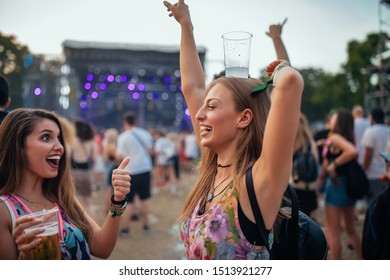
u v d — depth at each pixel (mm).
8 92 2594
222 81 1305
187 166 12008
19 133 1473
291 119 1036
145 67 22141
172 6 1704
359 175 3229
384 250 2105
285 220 1358
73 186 1682
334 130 3357
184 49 1673
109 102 29250
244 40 1365
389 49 15445
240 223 1176
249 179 1158
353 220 3377
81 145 4918
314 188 3082
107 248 1619
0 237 1365
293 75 1032
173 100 28922
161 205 7355
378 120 4316
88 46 20109
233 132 1279
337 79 28500
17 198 1449
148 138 5148
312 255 1448
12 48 15898
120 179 1527
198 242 1215
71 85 17188
